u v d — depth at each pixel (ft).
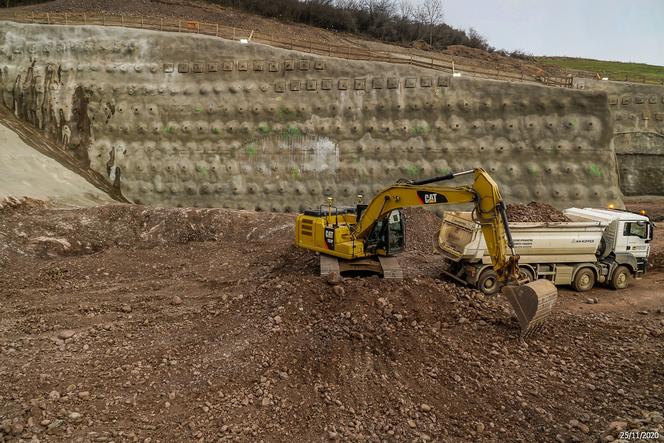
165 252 53.88
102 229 57.77
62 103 79.66
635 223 44.96
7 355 28.66
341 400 24.54
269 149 76.38
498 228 31.24
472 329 32.09
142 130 78.07
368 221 37.88
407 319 31.68
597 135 71.36
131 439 21.24
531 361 28.96
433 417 23.57
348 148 75.00
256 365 27.02
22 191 59.67
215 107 77.00
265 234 60.29
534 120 72.23
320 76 75.77
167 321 34.45
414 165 73.92
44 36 81.35
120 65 79.05
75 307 37.58
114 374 26.45
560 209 71.51
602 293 44.14
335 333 29.66
